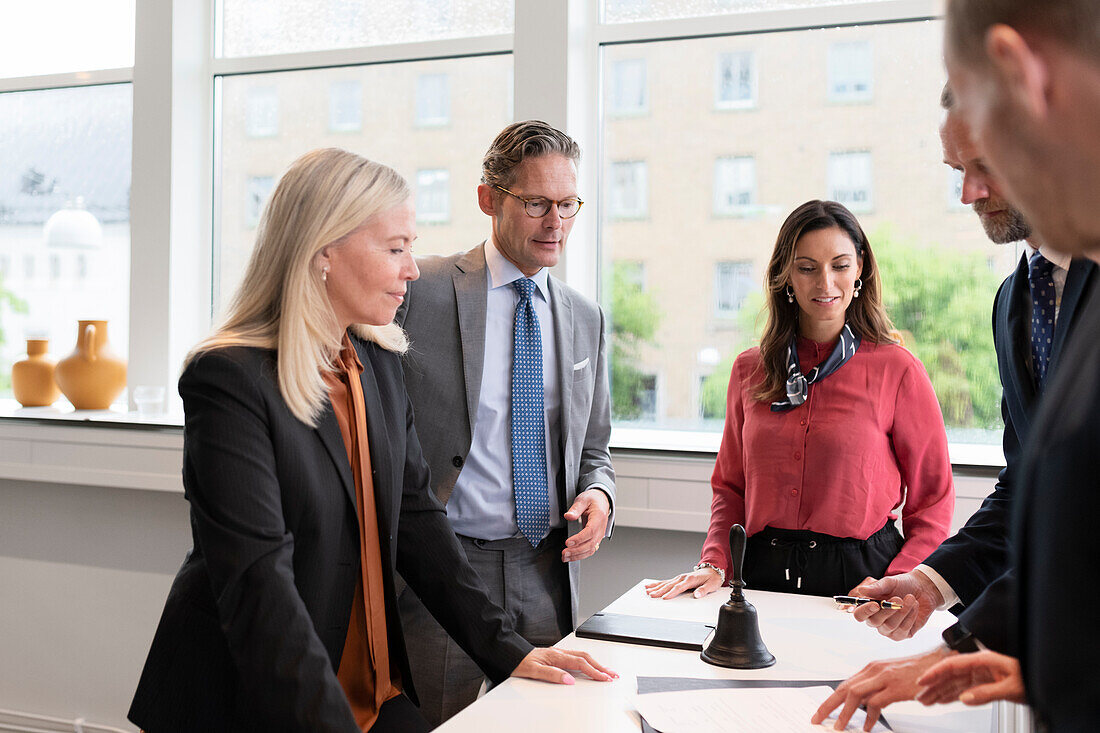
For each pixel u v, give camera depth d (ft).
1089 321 2.11
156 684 4.53
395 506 5.21
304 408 4.61
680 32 9.42
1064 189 1.91
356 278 4.90
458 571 5.50
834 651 5.11
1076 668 1.94
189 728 4.45
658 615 5.82
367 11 10.48
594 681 4.70
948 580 5.38
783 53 9.20
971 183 4.18
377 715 5.01
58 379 10.75
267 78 10.85
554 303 7.38
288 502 4.56
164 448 9.86
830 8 8.96
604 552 9.26
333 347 4.91
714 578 6.45
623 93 9.71
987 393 8.65
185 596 4.59
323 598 4.72
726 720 4.04
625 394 9.80
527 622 7.01
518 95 9.31
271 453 4.50
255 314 4.81
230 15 10.97
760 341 7.00
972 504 7.91
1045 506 2.03
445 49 10.09
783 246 6.75
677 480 8.69
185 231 10.75
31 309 11.63
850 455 6.39
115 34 11.28
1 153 11.68
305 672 4.15
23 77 11.49
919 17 8.71
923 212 8.82
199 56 10.89
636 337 9.75
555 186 6.85
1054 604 1.98
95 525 10.68
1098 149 1.83
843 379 6.58
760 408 6.82
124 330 11.27
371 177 4.89
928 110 8.78
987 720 4.20
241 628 4.18
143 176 10.61
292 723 4.11
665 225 9.62
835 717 4.11
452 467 6.93
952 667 3.36
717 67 9.41
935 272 8.80
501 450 7.09
